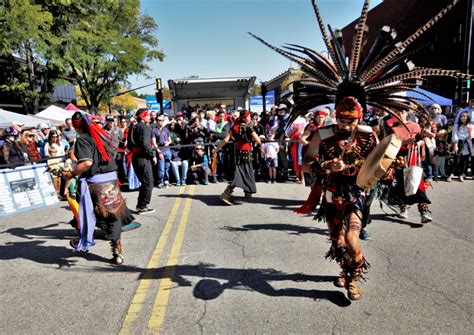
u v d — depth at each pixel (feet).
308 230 17.53
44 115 57.88
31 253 16.01
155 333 9.66
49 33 62.23
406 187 17.11
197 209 22.33
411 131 15.40
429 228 17.10
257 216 20.26
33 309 11.14
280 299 11.12
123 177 31.58
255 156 32.50
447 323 9.58
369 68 10.85
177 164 30.73
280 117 31.45
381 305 10.55
